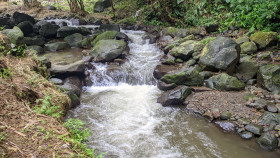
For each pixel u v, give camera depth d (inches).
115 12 517.3
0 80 143.1
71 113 203.2
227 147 161.2
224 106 202.1
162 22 419.5
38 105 147.3
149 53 325.7
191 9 403.2
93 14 537.6
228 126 180.4
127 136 173.9
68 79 244.7
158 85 252.8
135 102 226.5
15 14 375.2
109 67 279.6
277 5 288.5
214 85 233.8
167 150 159.2
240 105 201.2
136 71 279.0
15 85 145.9
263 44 272.5
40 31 357.1
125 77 272.4
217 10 387.5
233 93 220.8
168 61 284.7
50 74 240.1
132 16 478.0
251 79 239.9
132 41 362.3
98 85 262.2
